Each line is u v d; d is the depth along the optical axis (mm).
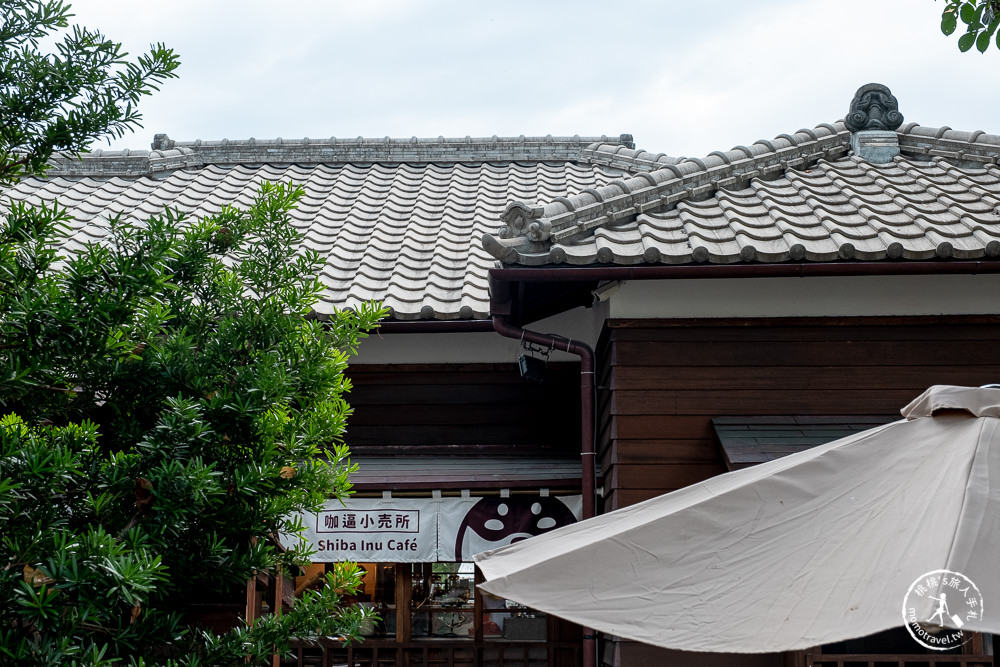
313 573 7754
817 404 7133
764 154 8422
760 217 7516
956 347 7203
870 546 3010
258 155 12438
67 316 3305
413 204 11109
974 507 2848
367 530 7684
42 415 3953
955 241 6918
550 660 7926
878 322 7215
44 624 3127
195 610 4895
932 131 8945
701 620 3068
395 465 8289
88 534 3387
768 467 3787
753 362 7207
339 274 8945
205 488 3615
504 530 7660
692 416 7137
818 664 6258
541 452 8695
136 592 3209
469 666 7996
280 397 3992
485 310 8094
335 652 8086
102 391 4031
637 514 3832
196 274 4320
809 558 3092
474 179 12102
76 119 3725
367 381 8914
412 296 8453
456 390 8875
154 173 12273
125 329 3604
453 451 8734
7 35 3658
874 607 2748
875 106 8977
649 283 7277
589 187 11578
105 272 3498
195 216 10508
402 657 7965
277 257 4629
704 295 7281
